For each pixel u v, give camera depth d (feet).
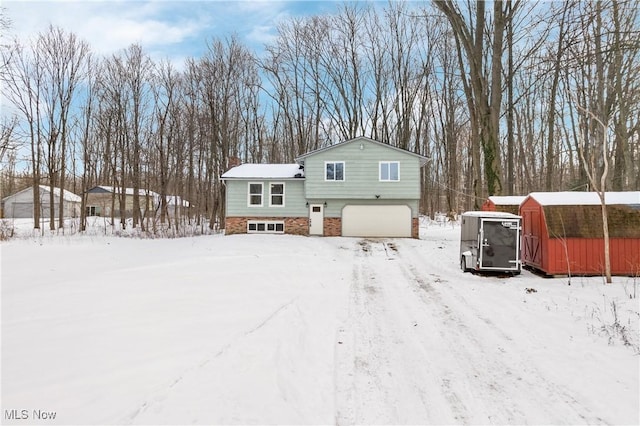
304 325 20.26
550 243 33.53
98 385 11.85
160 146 101.24
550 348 17.33
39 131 95.81
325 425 11.29
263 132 130.82
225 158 101.81
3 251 49.19
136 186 106.42
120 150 112.57
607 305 23.06
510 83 69.26
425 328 20.51
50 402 10.72
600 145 55.88
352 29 111.04
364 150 71.36
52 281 29.22
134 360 13.91
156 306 21.86
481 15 55.83
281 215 73.92
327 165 71.82
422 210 133.39
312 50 113.70
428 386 14.06
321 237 69.72
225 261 40.60
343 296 27.45
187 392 11.79
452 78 109.70
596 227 33.19
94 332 16.99
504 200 52.65
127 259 43.29
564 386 13.88
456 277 34.50
